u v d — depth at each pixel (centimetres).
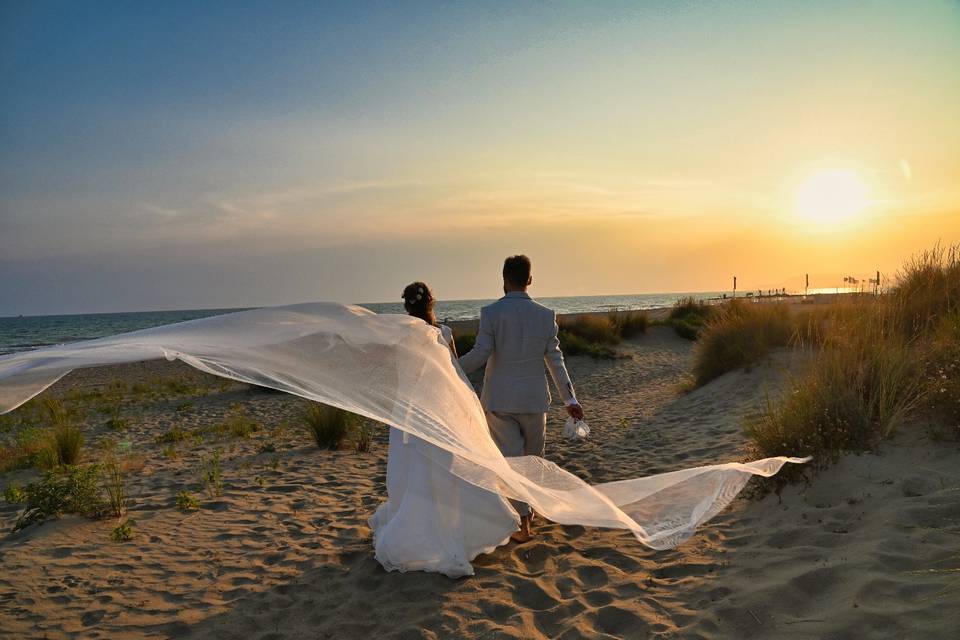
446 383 389
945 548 313
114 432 1028
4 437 1032
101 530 494
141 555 438
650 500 404
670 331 2175
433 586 365
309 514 525
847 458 445
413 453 394
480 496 392
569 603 332
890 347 538
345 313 382
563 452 722
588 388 1351
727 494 400
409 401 371
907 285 725
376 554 399
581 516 370
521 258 442
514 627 312
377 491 595
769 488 452
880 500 386
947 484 384
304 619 339
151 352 307
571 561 390
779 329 992
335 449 807
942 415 462
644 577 356
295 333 354
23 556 438
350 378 361
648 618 307
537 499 373
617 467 633
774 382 834
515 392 425
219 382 1827
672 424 819
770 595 305
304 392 344
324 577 391
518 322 426
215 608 355
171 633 329
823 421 471
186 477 672
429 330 405
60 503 527
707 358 1056
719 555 370
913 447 440
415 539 381
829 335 622
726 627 288
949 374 488
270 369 339
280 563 419
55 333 7256
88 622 342
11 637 325
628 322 2125
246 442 884
